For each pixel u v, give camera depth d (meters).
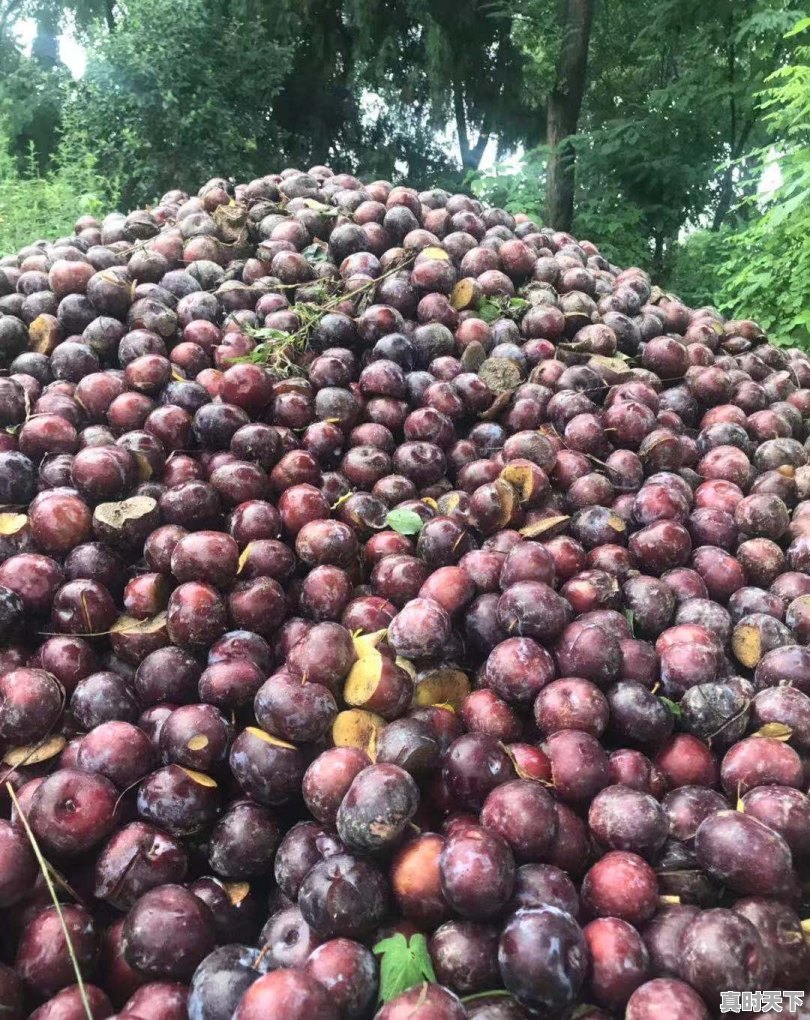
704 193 3.25
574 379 0.89
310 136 3.79
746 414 0.95
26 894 0.46
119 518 0.65
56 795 0.47
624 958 0.42
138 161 3.16
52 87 3.89
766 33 3.04
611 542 0.71
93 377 0.81
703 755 0.55
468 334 0.96
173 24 3.15
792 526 0.76
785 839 0.47
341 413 0.81
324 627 0.56
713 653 0.59
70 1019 0.41
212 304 0.95
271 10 3.49
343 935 0.43
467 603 0.62
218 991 0.41
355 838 0.45
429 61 3.46
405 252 1.06
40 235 2.41
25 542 0.65
